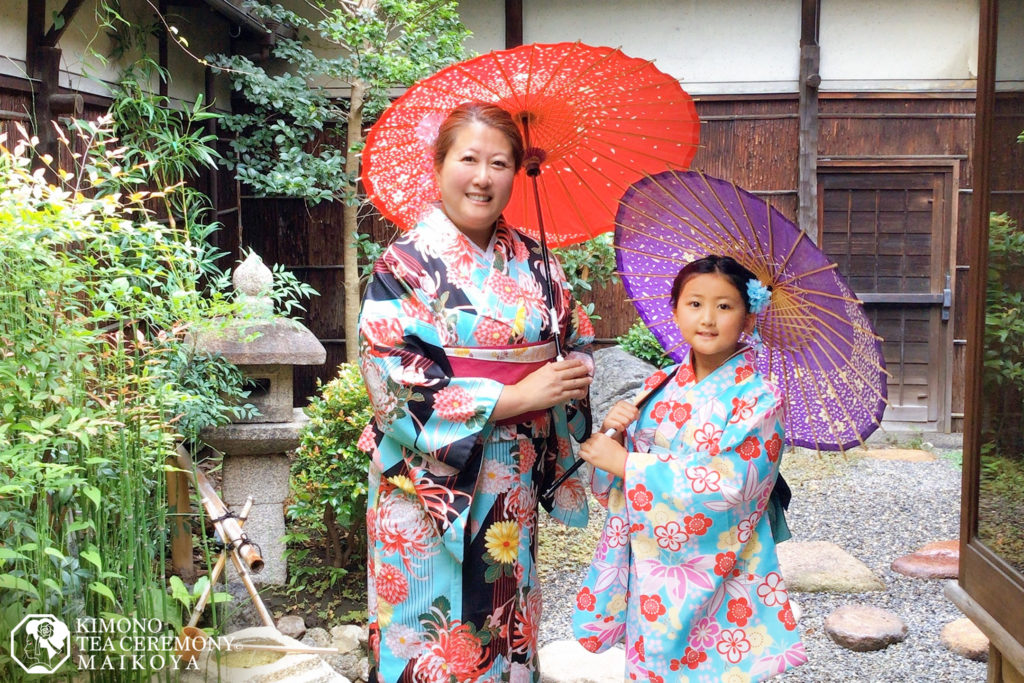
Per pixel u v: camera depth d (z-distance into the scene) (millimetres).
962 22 7684
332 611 4152
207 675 2938
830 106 7801
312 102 6633
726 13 7684
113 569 2873
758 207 2332
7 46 4008
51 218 2766
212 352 3994
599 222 2805
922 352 8055
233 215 7508
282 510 4309
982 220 2527
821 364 2445
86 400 2965
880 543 5176
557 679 3447
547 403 2312
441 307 2307
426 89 2441
